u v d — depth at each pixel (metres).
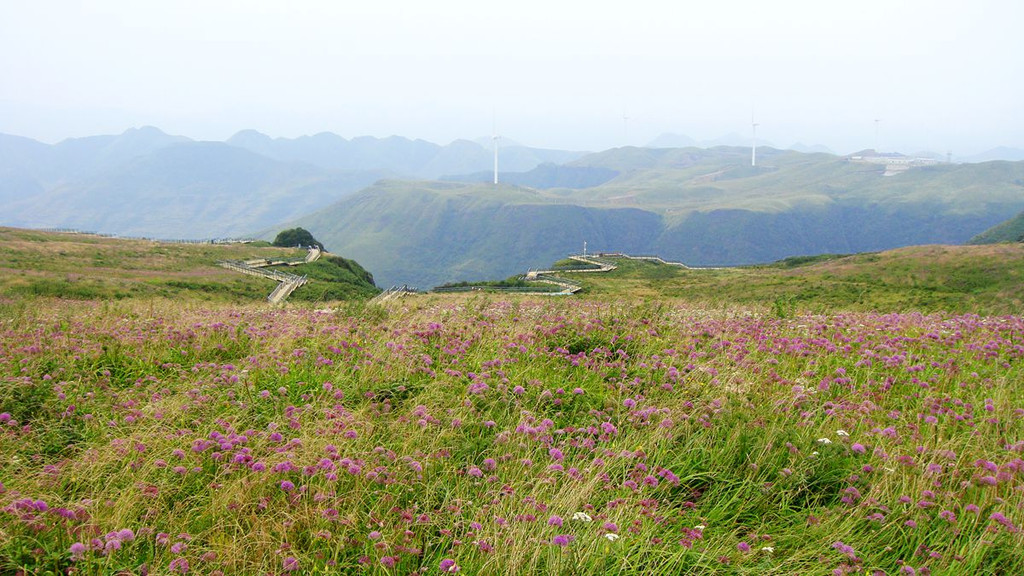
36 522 5.32
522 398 8.58
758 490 6.49
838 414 8.18
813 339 11.99
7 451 6.90
